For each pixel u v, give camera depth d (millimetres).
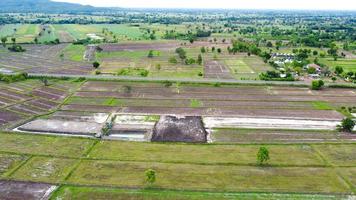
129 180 58875
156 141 74938
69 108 97750
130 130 82125
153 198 53875
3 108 96312
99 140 75062
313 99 108250
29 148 71000
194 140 75625
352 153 70062
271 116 92375
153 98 107312
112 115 91938
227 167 63688
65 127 83312
